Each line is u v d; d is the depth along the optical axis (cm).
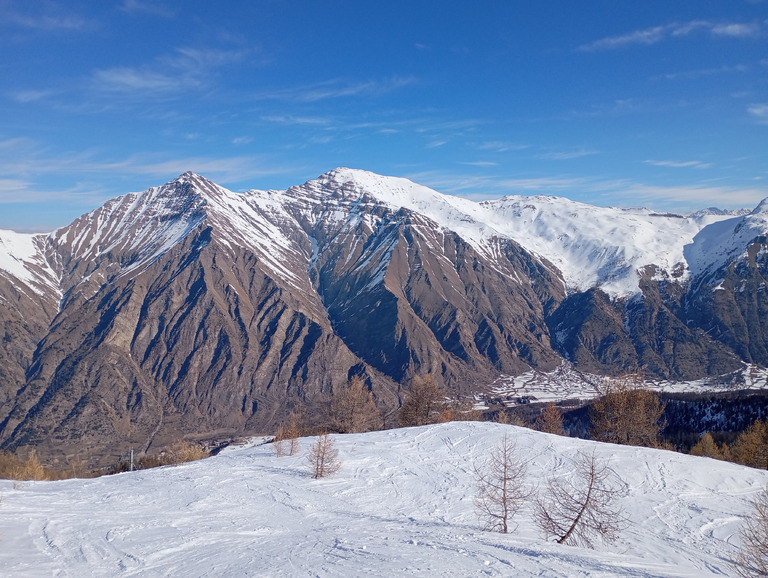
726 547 2839
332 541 2355
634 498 3603
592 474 2839
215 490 3716
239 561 2033
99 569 1969
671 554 2708
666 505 3484
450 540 2358
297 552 2147
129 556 2131
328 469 4172
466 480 4003
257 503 3422
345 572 1822
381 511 3344
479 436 5138
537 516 2944
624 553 2664
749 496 3675
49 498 3388
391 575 1759
